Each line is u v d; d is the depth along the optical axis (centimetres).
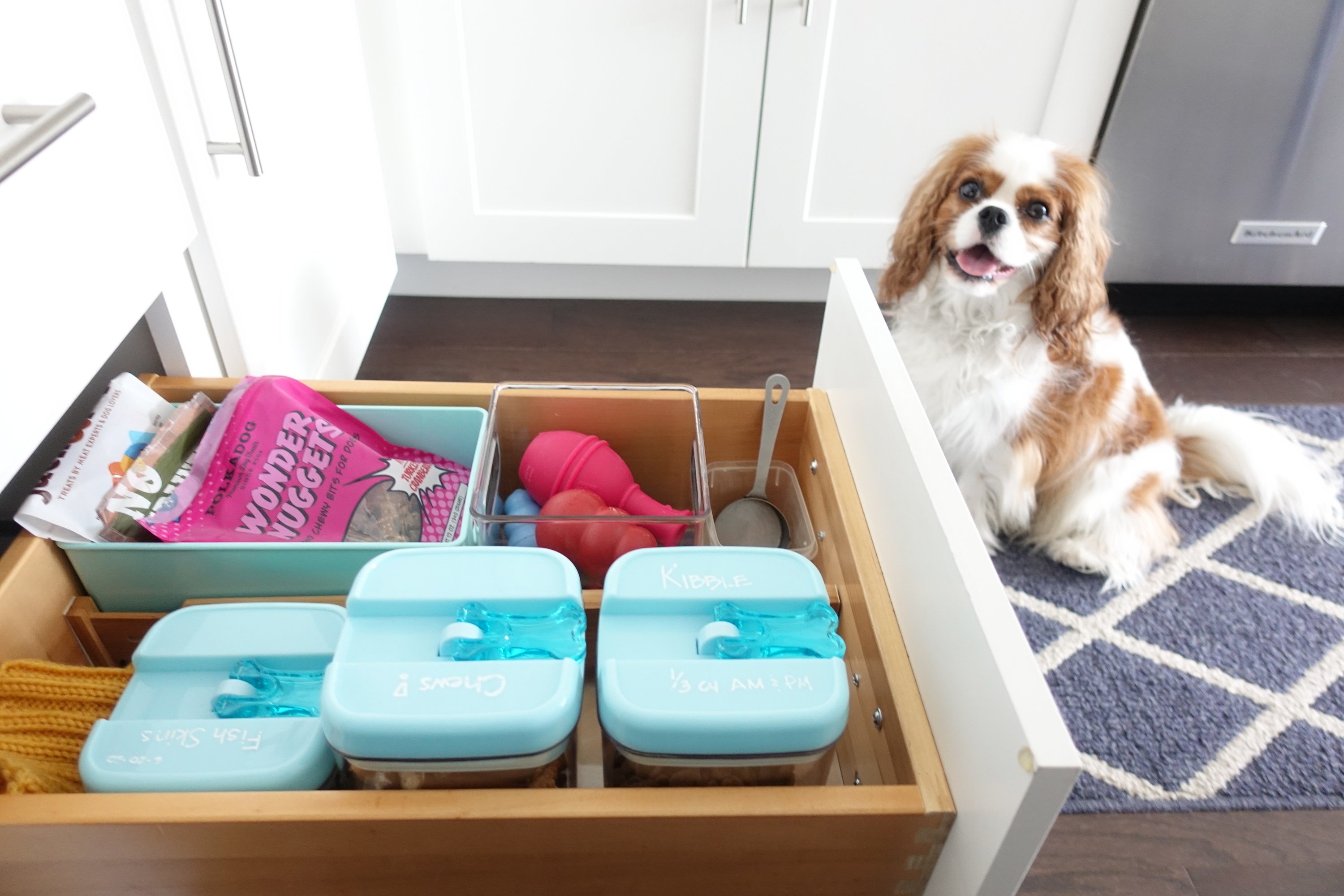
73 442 69
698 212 159
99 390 90
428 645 54
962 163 111
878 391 67
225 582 69
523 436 85
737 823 49
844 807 50
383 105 147
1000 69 147
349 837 49
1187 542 132
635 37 140
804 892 56
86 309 61
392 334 169
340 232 119
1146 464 127
